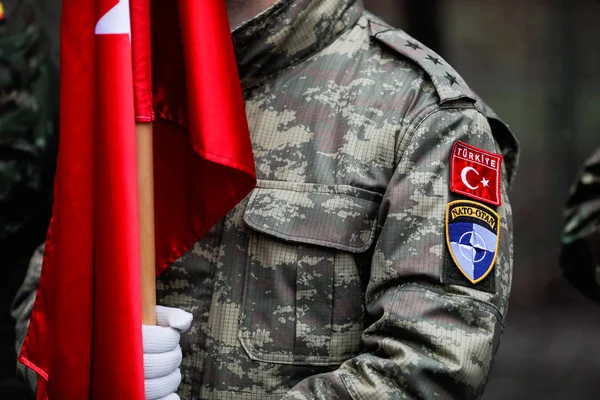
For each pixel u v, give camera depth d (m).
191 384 2.01
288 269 1.95
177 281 2.04
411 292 1.87
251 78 2.09
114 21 1.88
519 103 8.95
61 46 1.93
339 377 1.85
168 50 2.03
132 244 1.85
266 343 1.95
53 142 3.36
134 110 1.89
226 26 1.93
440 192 1.92
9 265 3.35
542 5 8.84
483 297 1.88
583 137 8.89
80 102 1.92
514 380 6.94
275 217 1.96
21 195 3.24
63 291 1.91
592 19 8.83
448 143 1.95
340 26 2.11
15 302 2.43
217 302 1.99
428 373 1.81
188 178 2.02
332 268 1.94
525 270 8.84
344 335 1.94
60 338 1.91
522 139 8.96
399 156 1.96
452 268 1.88
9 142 3.20
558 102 8.91
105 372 1.86
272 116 2.06
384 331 1.88
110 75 1.88
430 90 2.00
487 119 2.13
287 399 1.86
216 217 1.99
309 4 2.04
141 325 1.85
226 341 1.97
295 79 2.08
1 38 3.26
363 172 1.97
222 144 1.89
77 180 1.91
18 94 3.25
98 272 1.87
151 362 1.87
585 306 8.68
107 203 1.86
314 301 1.94
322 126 2.02
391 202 1.92
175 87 2.04
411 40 2.11
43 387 2.04
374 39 2.11
